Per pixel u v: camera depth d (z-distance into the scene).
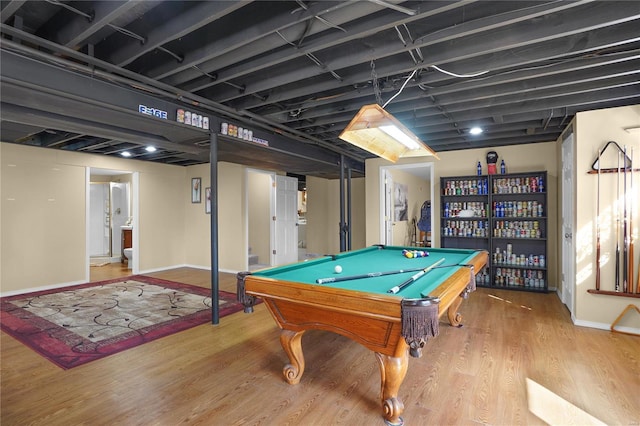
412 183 9.20
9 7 1.84
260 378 2.51
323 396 2.26
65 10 2.15
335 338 3.29
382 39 2.44
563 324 3.63
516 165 5.41
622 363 2.69
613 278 3.51
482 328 3.50
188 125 3.45
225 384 2.42
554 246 5.11
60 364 2.73
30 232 5.20
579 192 3.66
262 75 3.08
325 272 2.79
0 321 3.78
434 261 3.37
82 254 5.78
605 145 3.54
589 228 3.61
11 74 2.22
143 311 4.15
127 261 8.09
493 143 5.51
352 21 2.20
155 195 6.98
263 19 2.17
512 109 3.81
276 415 2.05
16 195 5.07
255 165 6.34
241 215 6.66
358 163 7.09
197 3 2.04
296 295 2.10
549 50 2.48
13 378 2.51
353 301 1.88
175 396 2.26
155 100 3.13
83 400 2.21
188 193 7.52
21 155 5.12
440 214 5.80
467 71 2.77
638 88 3.29
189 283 5.74
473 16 2.15
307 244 9.27
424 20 2.26
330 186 8.96
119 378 2.51
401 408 1.95
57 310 4.20
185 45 2.54
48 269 5.38
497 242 5.45
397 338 1.91
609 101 3.62
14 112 2.79
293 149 5.08
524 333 3.36
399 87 3.10
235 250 6.75
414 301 1.67
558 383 2.39
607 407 2.11
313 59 2.65
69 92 2.51
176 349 3.03
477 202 5.56
